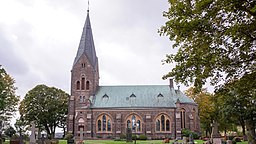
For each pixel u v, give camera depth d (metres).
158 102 78.56
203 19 13.19
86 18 87.81
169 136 74.88
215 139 40.28
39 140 45.25
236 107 45.44
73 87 80.50
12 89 63.09
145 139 70.62
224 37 13.32
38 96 87.19
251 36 12.88
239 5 11.95
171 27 14.06
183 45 14.97
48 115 86.62
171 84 83.19
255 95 18.67
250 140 42.19
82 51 83.12
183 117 76.69
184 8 13.80
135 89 82.81
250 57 13.81
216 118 69.19
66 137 67.12
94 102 78.94
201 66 14.34
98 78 86.12
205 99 82.25
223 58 13.88
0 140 50.72
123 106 77.75
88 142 55.72
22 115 86.25
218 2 12.45
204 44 13.76
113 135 75.50
